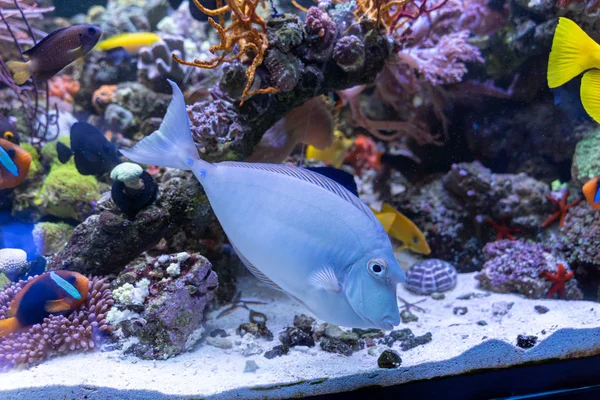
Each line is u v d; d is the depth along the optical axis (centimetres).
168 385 54
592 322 62
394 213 84
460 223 98
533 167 101
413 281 84
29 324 61
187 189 71
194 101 83
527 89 98
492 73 99
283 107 73
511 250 86
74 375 55
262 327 67
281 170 49
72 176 88
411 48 94
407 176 112
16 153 72
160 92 102
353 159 116
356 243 47
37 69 70
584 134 93
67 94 105
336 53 72
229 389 53
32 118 92
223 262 79
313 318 69
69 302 62
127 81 106
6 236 81
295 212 48
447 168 110
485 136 104
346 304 48
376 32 74
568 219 89
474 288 85
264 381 54
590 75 61
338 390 55
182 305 63
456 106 104
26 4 101
